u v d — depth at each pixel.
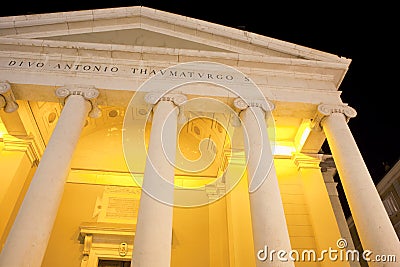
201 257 13.88
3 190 12.22
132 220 14.48
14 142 13.48
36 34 12.76
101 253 13.09
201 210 15.12
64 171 9.34
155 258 7.61
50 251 13.23
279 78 12.68
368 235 9.02
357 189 9.81
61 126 10.12
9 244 7.64
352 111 12.04
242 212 13.36
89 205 14.74
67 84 11.40
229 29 13.30
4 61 11.81
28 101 12.82
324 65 12.86
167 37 13.41
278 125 14.69
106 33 13.24
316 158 14.92
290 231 13.14
